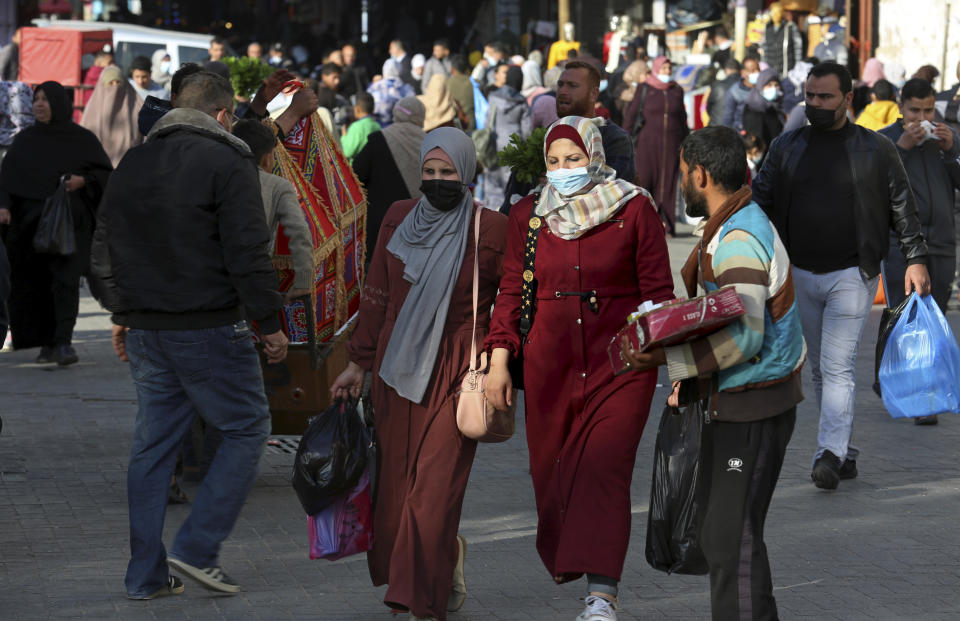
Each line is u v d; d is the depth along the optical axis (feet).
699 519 19.40
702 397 19.31
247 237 21.94
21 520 27.37
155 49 96.58
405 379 21.22
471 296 21.52
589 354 20.98
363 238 31.55
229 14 150.71
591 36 124.88
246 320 25.11
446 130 21.42
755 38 107.04
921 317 30.96
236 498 22.77
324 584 23.81
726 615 18.85
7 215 42.88
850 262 29.43
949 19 93.35
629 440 20.57
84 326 53.16
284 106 29.78
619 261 20.84
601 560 20.10
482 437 20.90
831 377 29.89
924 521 27.91
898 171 29.43
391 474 21.52
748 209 19.11
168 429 22.90
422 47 143.64
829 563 25.13
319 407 28.53
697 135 19.31
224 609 22.43
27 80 86.48
